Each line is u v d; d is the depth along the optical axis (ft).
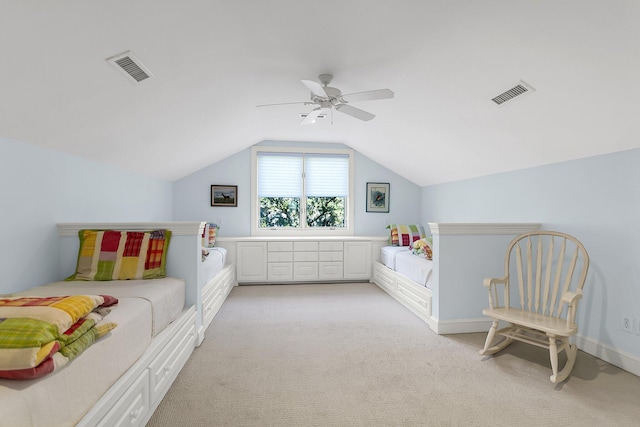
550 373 7.41
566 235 8.12
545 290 8.22
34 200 7.27
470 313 9.98
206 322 10.01
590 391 6.66
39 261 7.48
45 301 4.24
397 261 13.91
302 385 6.84
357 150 18.06
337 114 12.60
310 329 10.15
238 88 8.87
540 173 10.21
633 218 7.48
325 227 18.08
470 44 6.42
